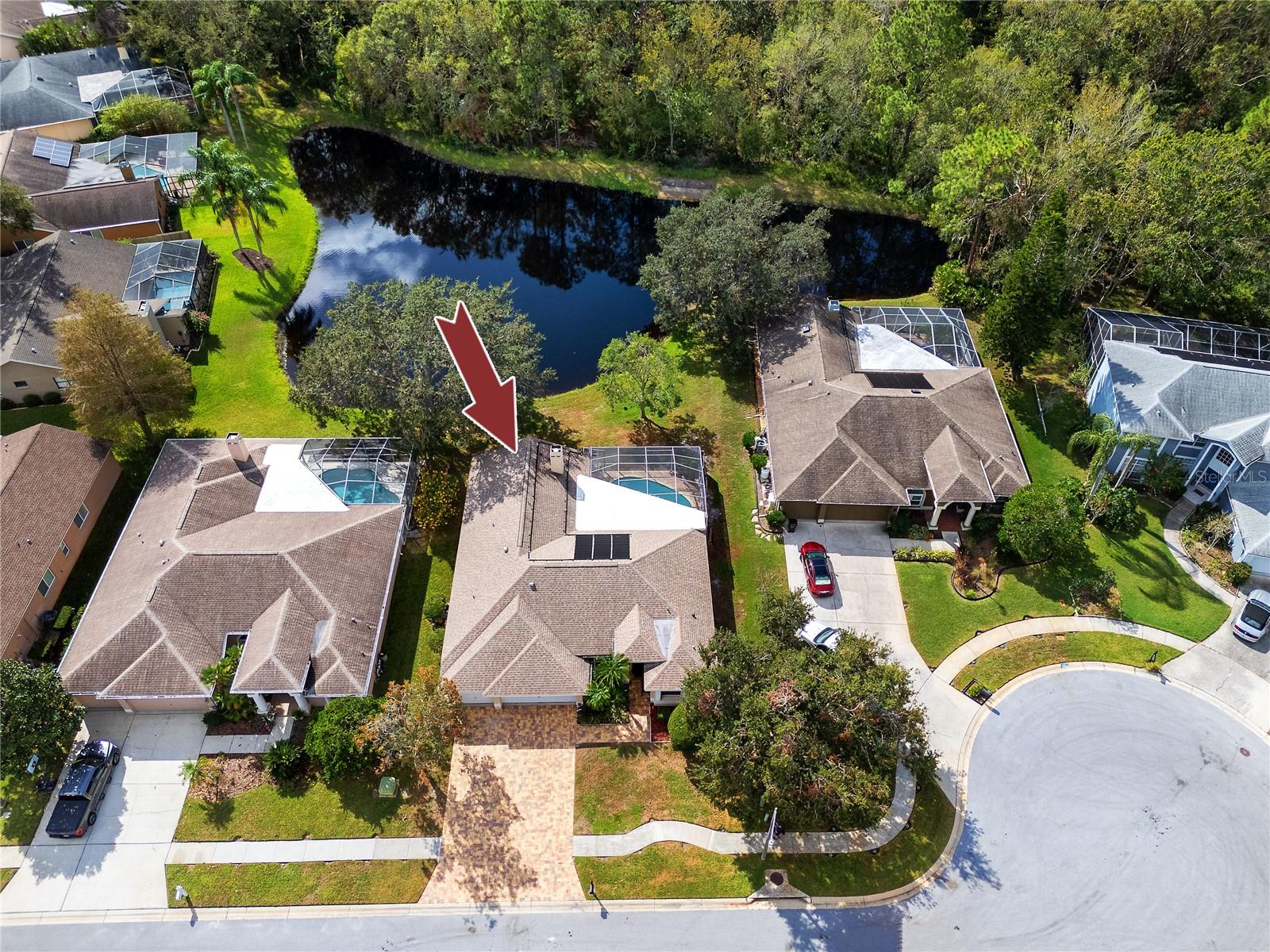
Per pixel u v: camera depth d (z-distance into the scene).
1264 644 45.03
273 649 39.78
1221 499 51.19
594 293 74.56
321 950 33.56
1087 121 65.00
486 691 40.31
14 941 33.59
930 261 80.38
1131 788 39.12
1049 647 44.84
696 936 34.28
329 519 46.50
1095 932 34.53
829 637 43.78
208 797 37.88
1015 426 57.53
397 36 87.62
